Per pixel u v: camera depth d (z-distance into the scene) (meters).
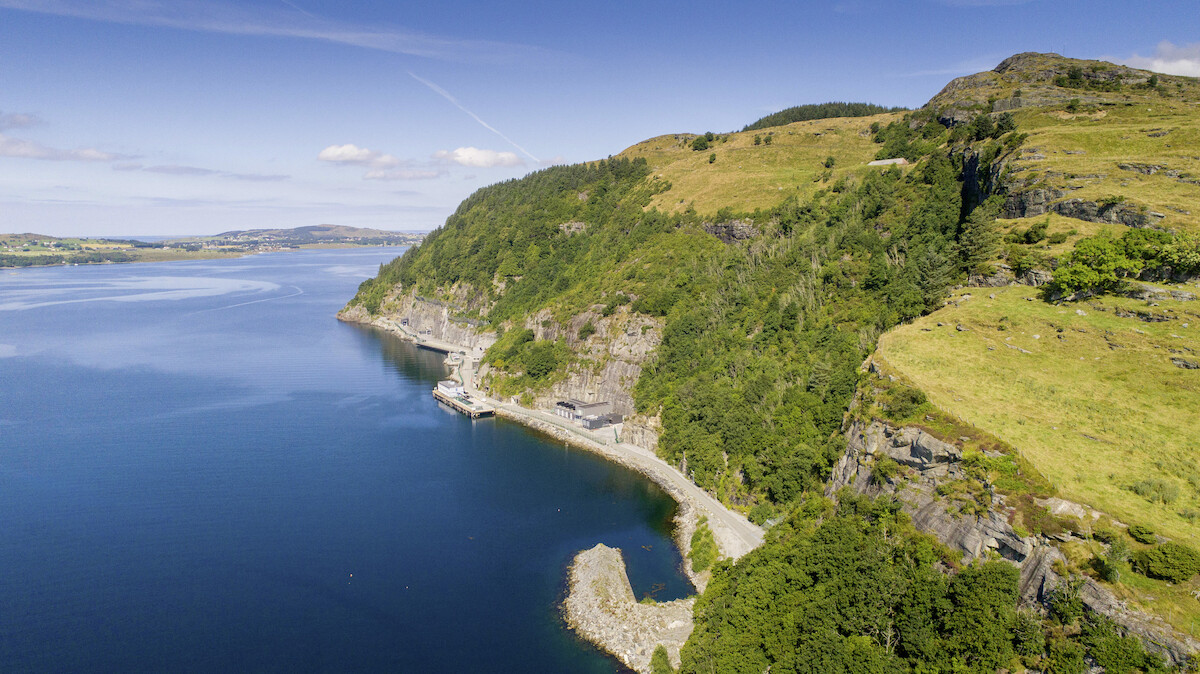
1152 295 98.25
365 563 112.38
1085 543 65.12
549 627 95.06
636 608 97.12
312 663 86.56
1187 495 68.12
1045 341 98.00
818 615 77.50
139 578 106.62
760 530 117.00
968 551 73.75
